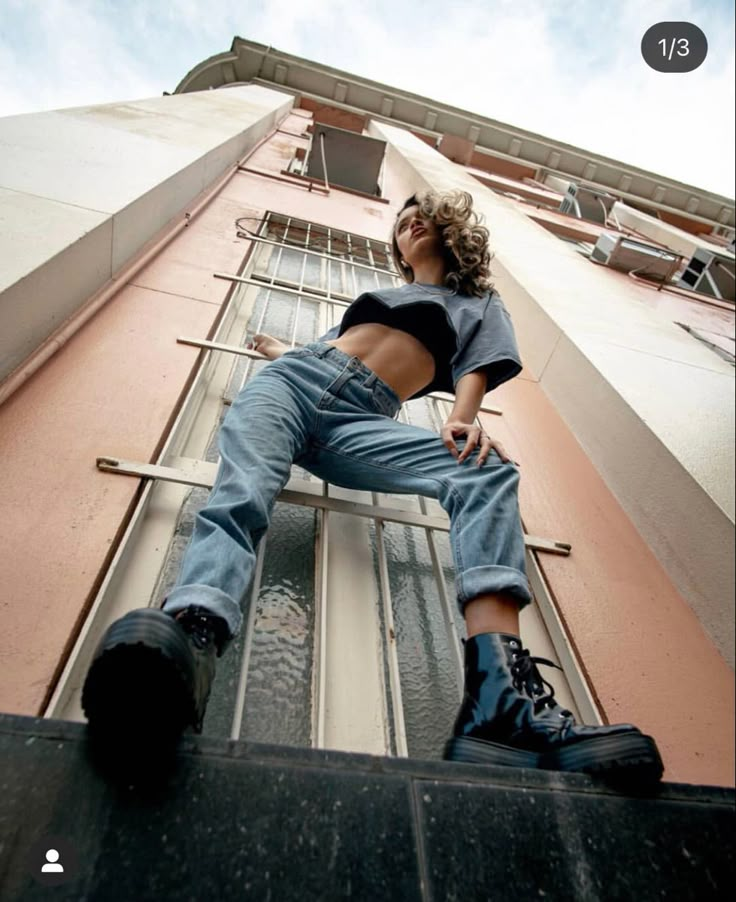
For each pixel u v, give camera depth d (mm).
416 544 1933
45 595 1229
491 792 826
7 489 1442
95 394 1884
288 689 1338
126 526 1478
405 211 2227
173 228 3355
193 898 625
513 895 725
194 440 2025
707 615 2053
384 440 1477
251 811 717
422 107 16250
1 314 1637
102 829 655
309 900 656
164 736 755
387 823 752
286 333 3037
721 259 9383
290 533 1769
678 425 2707
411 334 1713
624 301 4883
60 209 2215
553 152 17625
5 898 579
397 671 1466
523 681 1012
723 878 814
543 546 2123
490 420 2969
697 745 1616
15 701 1031
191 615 910
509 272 4648
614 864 790
